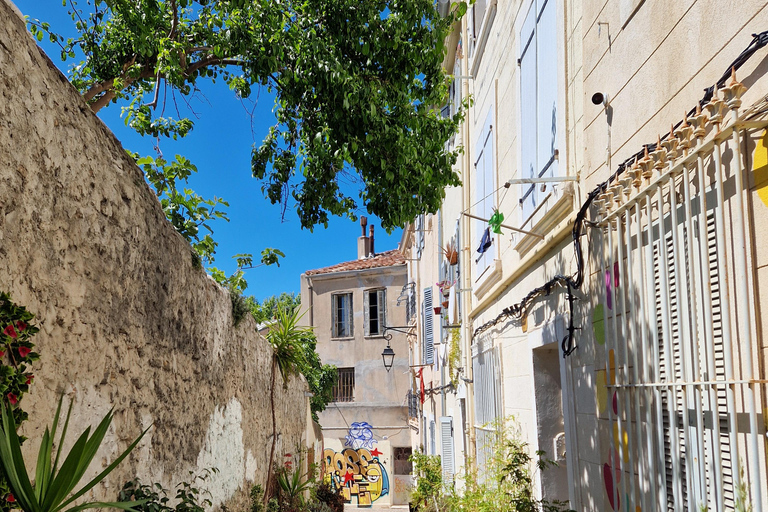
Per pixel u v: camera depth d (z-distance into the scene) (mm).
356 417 25094
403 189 7613
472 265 11430
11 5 3316
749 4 2898
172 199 7910
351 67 7391
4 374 2996
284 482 9938
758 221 2797
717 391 3062
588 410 4922
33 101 3385
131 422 4527
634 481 3922
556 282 5719
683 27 3512
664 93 3734
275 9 6941
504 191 8234
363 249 30250
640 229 3807
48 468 3039
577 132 5289
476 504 7387
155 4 6879
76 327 3781
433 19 7617
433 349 18438
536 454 6203
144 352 4781
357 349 25500
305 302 26500
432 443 18062
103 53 7652
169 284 5324
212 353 6570
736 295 2945
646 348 3738
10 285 3135
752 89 2879
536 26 6484
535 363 6555
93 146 4059
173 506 5254
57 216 3594
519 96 7238
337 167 7172
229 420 7234
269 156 8133
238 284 9031
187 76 7539
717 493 2922
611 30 4520
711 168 3168
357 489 24672
